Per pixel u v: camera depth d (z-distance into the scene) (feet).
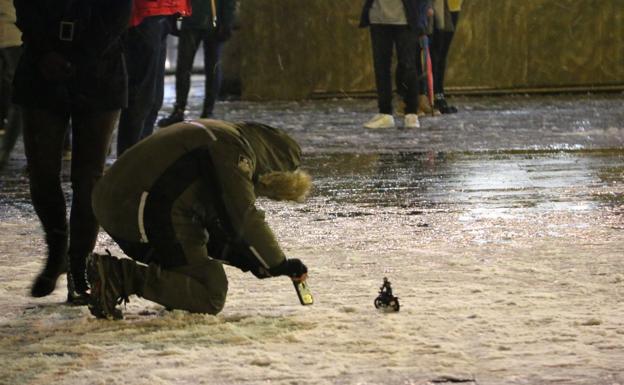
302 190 28.99
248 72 117.60
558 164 60.13
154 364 25.35
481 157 63.77
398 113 91.56
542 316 28.86
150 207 28.09
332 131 80.69
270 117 93.61
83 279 31.76
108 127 32.04
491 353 25.76
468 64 114.93
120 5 31.19
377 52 81.61
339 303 30.81
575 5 113.91
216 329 28.09
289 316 29.37
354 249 38.70
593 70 114.73
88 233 31.73
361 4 114.93
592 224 42.63
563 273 34.09
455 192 51.13
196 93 127.75
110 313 28.94
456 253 37.58
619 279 33.24
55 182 32.22
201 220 28.91
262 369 24.81
